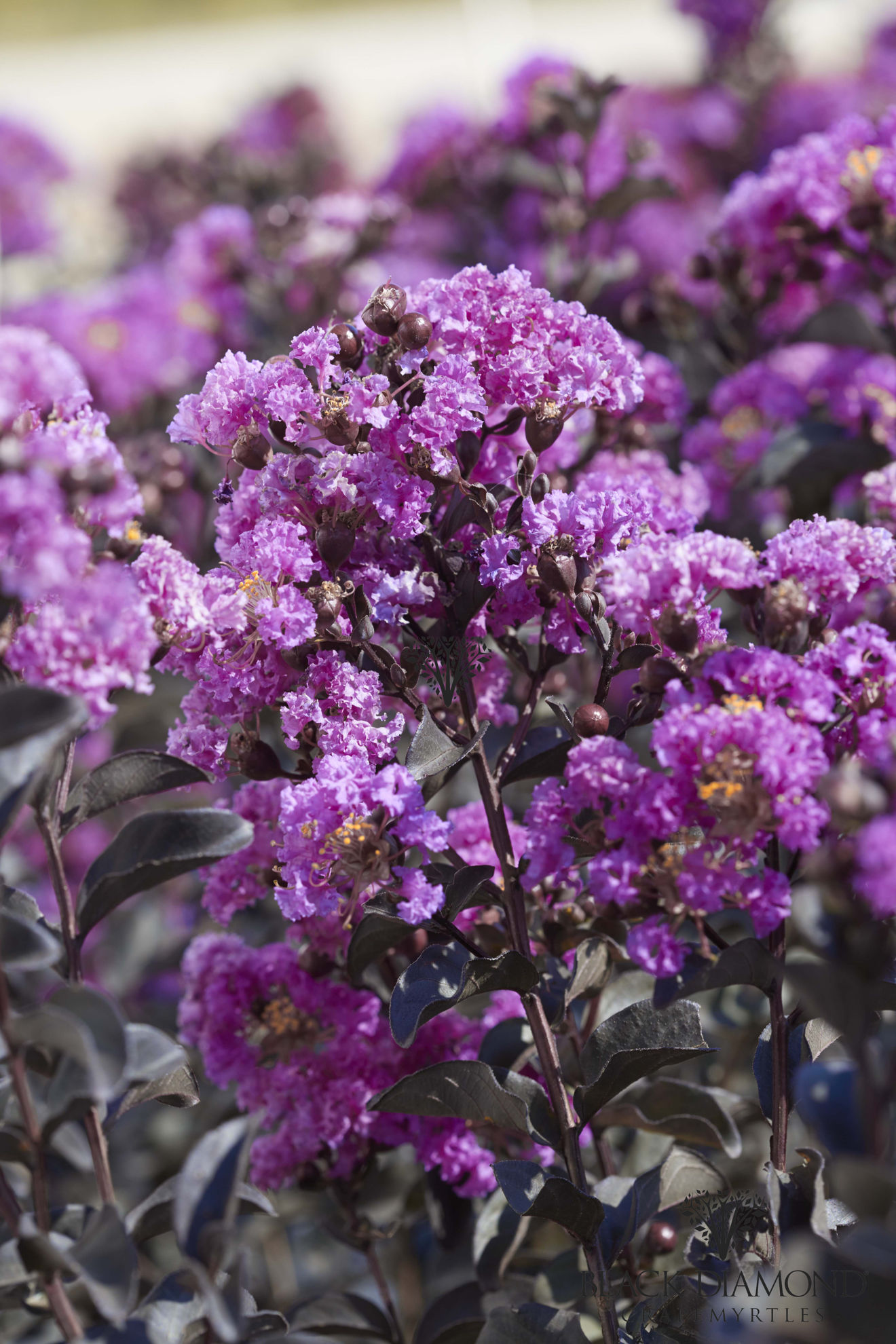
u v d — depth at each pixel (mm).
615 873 880
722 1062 1129
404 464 930
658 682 897
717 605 1174
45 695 857
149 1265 1121
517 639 959
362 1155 1003
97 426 901
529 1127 920
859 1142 870
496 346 939
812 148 1163
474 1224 1026
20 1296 898
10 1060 864
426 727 925
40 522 858
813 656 890
